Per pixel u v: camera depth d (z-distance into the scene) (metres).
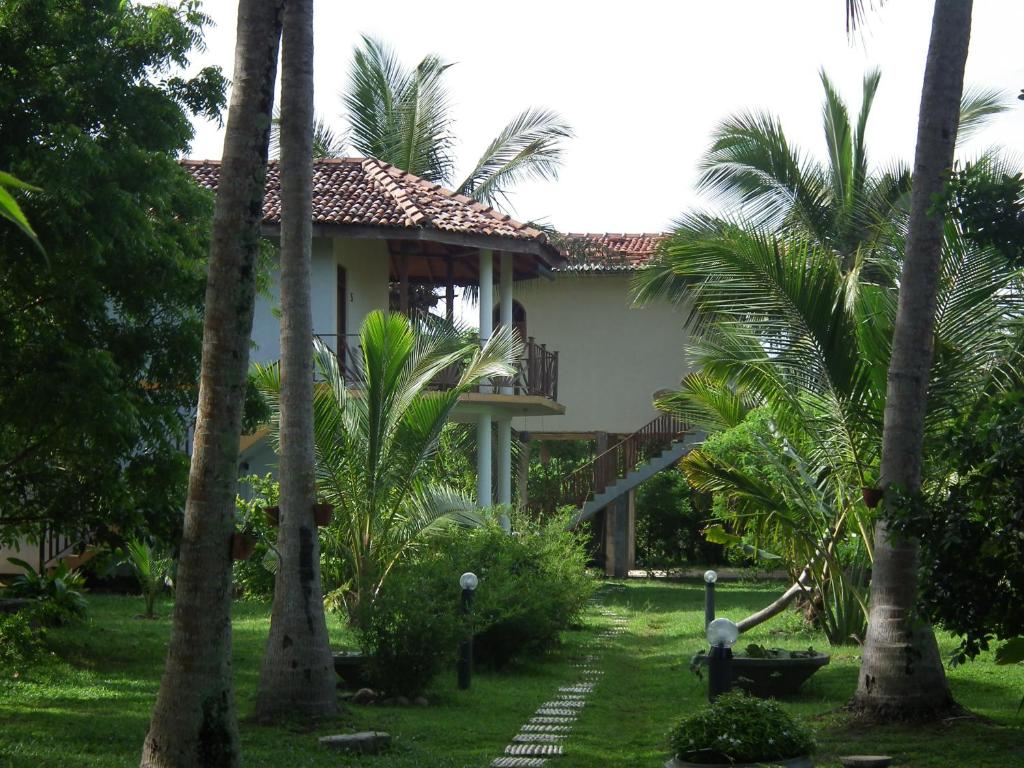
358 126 29.88
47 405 10.40
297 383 10.13
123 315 11.55
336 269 20.33
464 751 9.05
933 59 9.93
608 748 9.27
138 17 11.53
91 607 17.47
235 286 7.46
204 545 7.30
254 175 7.55
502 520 20.62
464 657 12.13
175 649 7.26
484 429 21.31
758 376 14.02
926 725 9.45
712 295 13.16
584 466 26.80
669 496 33.00
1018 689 11.59
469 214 20.83
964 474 7.86
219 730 7.23
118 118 11.11
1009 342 11.18
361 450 15.27
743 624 16.28
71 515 11.46
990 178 8.59
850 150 22.30
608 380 28.69
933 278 9.94
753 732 7.57
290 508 9.98
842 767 8.05
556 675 13.59
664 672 13.58
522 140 28.02
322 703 9.79
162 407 11.24
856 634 15.27
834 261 12.72
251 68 7.59
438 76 29.77
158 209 11.56
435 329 17.38
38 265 10.50
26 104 10.61
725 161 22.92
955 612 7.72
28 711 9.59
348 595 15.83
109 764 7.55
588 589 17.05
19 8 10.64
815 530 15.38
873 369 11.88
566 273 28.16
